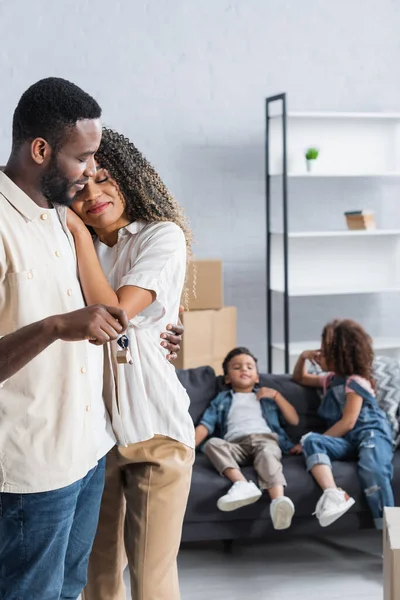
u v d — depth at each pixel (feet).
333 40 17.60
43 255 5.00
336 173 16.28
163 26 16.60
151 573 6.37
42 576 5.14
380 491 10.72
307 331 18.06
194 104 16.92
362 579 10.37
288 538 11.75
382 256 17.93
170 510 6.36
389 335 18.53
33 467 4.91
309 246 17.53
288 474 10.79
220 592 10.01
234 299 17.52
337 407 11.95
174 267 6.09
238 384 12.19
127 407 6.14
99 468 5.74
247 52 17.11
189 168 17.02
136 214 6.21
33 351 4.52
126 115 16.57
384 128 17.54
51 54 16.01
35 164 4.89
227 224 17.34
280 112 17.35
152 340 6.24
